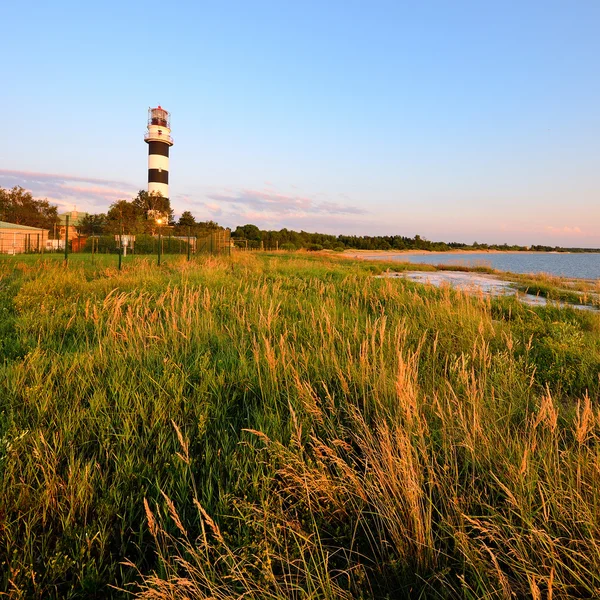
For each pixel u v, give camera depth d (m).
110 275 11.48
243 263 19.44
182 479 2.29
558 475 2.16
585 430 2.31
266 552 1.75
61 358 4.12
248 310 6.80
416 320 6.64
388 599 1.71
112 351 4.29
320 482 2.21
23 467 2.37
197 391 3.42
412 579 1.82
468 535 1.99
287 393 3.29
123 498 2.22
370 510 2.18
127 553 2.00
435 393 3.18
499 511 2.10
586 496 2.05
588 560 1.70
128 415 2.90
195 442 2.72
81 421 2.88
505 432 2.80
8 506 2.06
